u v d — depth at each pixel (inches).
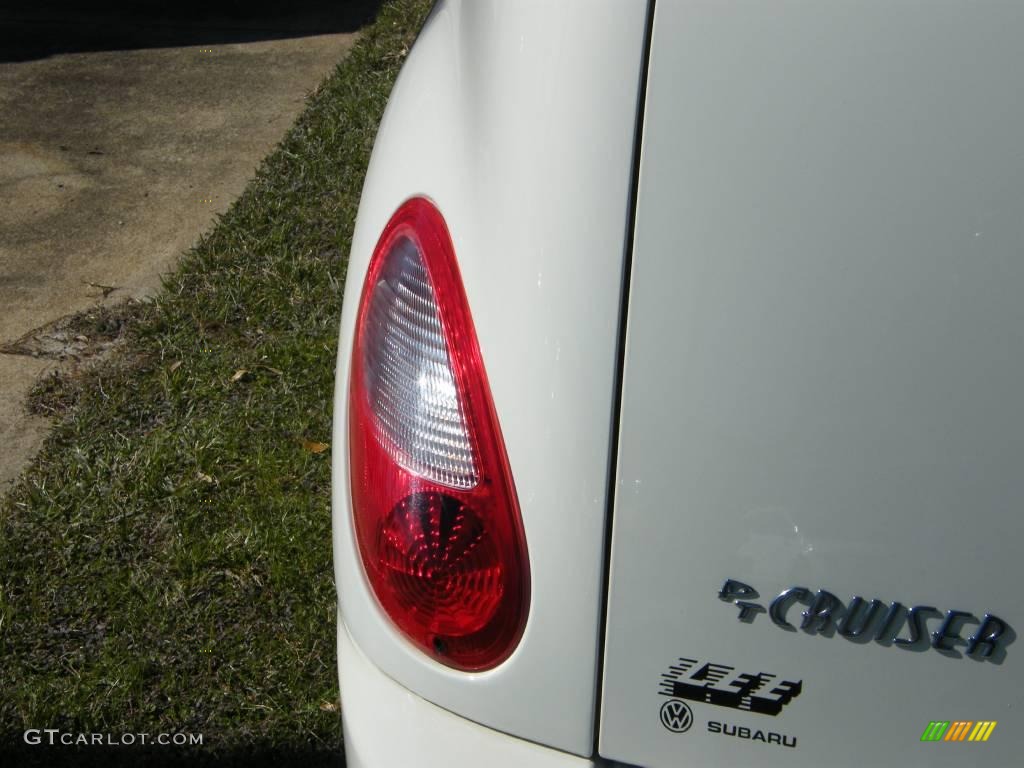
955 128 42.6
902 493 45.4
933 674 47.3
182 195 182.2
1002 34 42.1
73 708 94.3
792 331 44.6
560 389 47.0
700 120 44.1
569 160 46.0
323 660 98.6
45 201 180.1
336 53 239.5
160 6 266.1
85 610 103.7
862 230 43.6
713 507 46.5
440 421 50.6
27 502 115.9
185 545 109.7
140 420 127.9
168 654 99.3
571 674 49.9
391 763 53.9
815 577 46.6
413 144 60.1
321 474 119.1
